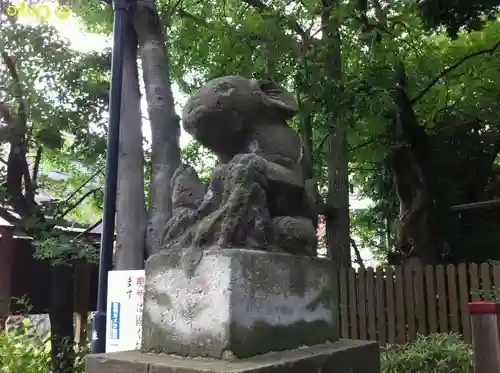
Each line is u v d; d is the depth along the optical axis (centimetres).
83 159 804
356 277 739
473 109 1024
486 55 1013
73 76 703
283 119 338
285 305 286
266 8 789
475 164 966
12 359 578
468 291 659
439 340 589
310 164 353
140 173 593
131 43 629
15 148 670
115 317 406
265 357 259
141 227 577
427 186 847
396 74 831
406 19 934
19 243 668
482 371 379
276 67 731
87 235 735
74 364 612
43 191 956
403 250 860
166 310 284
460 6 740
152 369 249
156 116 612
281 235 300
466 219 965
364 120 929
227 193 291
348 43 933
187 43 887
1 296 640
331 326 325
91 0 666
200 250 277
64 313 643
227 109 315
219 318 257
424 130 909
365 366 320
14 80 669
